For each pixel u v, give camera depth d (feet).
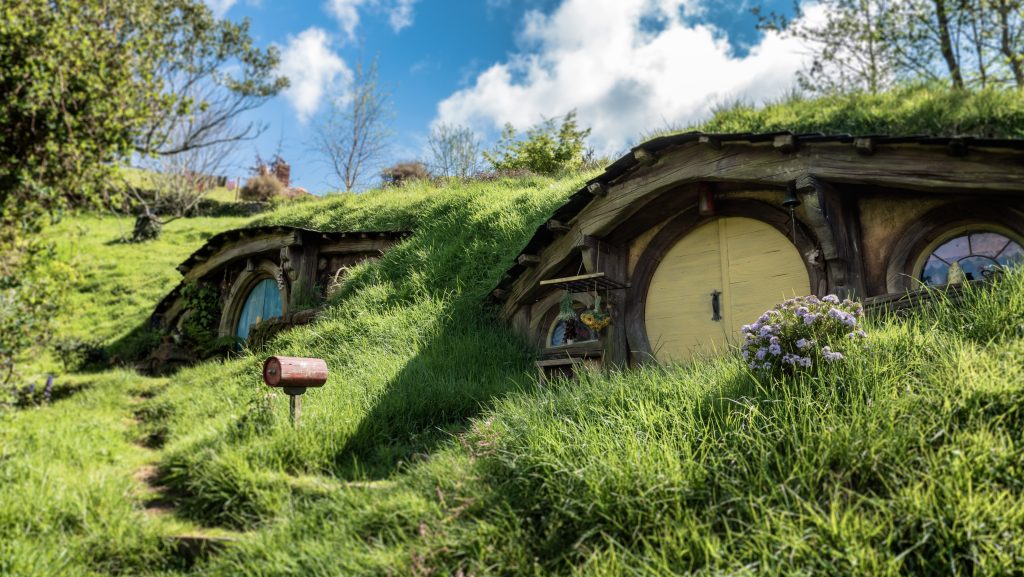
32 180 26.71
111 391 32.58
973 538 8.71
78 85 27.43
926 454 10.37
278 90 61.21
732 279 22.80
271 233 41.86
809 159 19.58
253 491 16.47
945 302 15.56
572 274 27.58
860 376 12.72
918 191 19.20
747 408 12.90
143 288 59.62
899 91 35.91
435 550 11.41
